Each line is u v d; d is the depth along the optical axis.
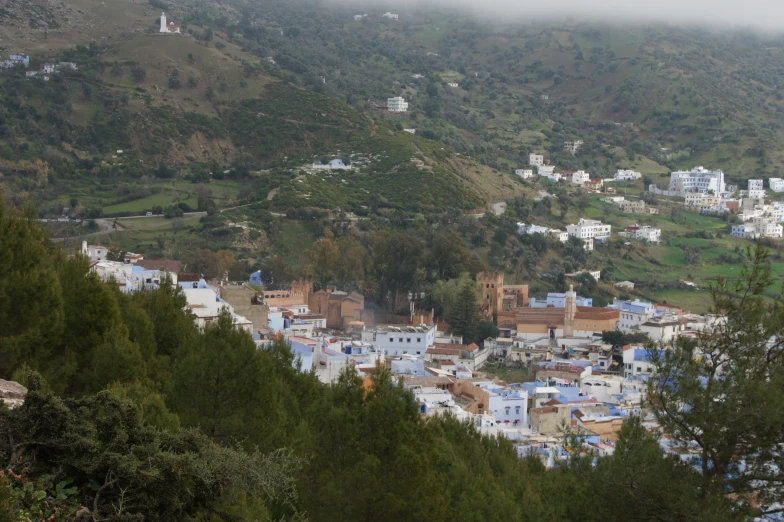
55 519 23.64
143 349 52.38
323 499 36.25
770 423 33.12
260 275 158.75
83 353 46.56
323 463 37.19
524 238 196.25
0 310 42.25
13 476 23.91
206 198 195.50
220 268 151.00
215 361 40.31
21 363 42.16
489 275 162.12
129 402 27.66
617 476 34.91
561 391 104.44
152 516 25.84
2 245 44.41
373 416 37.66
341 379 40.72
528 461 58.75
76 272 48.62
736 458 35.00
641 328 141.38
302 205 193.75
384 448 37.31
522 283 181.75
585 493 36.00
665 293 189.25
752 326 36.34
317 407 39.22
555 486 38.53
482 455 54.94
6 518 21.52
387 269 159.75
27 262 46.12
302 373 55.22
